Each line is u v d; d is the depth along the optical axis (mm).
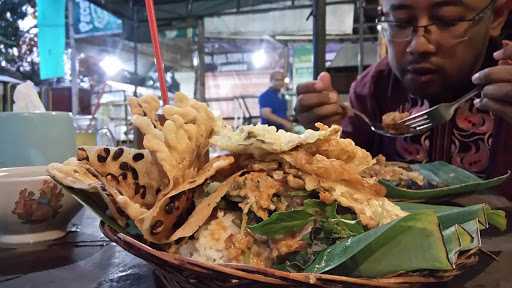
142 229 546
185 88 6023
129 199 587
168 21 4797
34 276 609
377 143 1830
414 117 1220
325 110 1192
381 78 1824
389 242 506
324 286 449
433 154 1643
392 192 833
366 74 1943
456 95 1550
